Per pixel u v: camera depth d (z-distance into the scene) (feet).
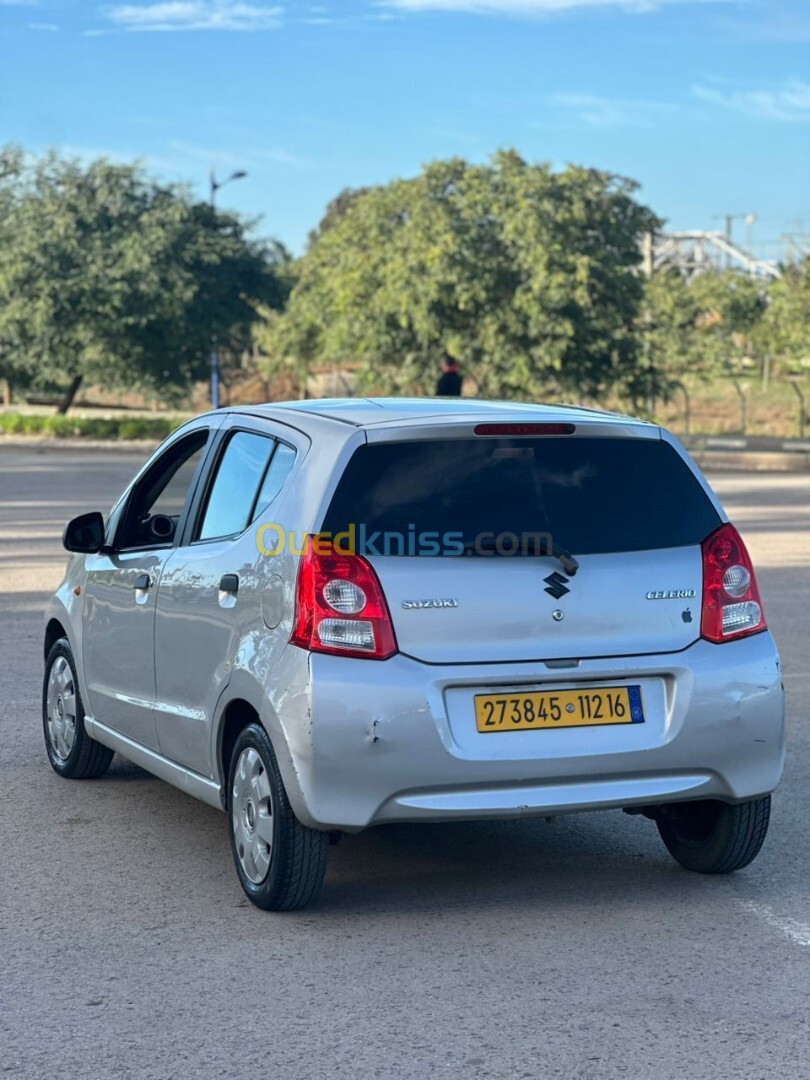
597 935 16.20
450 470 16.60
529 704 16.31
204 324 160.45
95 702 22.06
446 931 16.33
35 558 51.72
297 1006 14.15
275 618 16.56
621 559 16.81
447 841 20.16
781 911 17.07
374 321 140.97
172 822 20.98
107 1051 13.12
